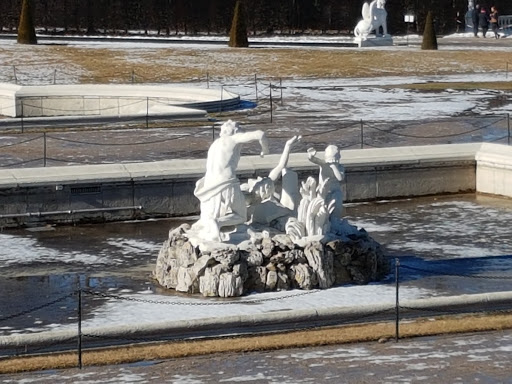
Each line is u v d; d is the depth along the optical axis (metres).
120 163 42.91
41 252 35.84
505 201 43.34
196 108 60.94
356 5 112.88
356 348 25.92
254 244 30.73
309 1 111.94
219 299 29.80
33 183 39.09
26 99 64.88
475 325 27.41
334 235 31.48
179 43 94.00
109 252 35.84
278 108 63.44
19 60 80.12
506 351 25.64
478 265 33.78
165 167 40.84
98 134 53.84
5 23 105.31
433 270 33.06
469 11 114.56
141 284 31.78
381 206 42.72
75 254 35.59
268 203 31.72
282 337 26.52
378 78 78.38
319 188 31.47
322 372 24.36
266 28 111.12
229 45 90.81
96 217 39.91
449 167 44.44
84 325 27.83
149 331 26.27
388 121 57.78
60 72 77.25
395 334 26.69
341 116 60.00
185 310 28.83
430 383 23.72
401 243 36.75
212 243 30.58
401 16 114.88
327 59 84.62
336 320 27.48
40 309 29.47
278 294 30.06
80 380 23.91
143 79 76.38
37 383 23.73
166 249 31.66
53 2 106.00
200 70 79.38
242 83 75.31
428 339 26.53
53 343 25.69
